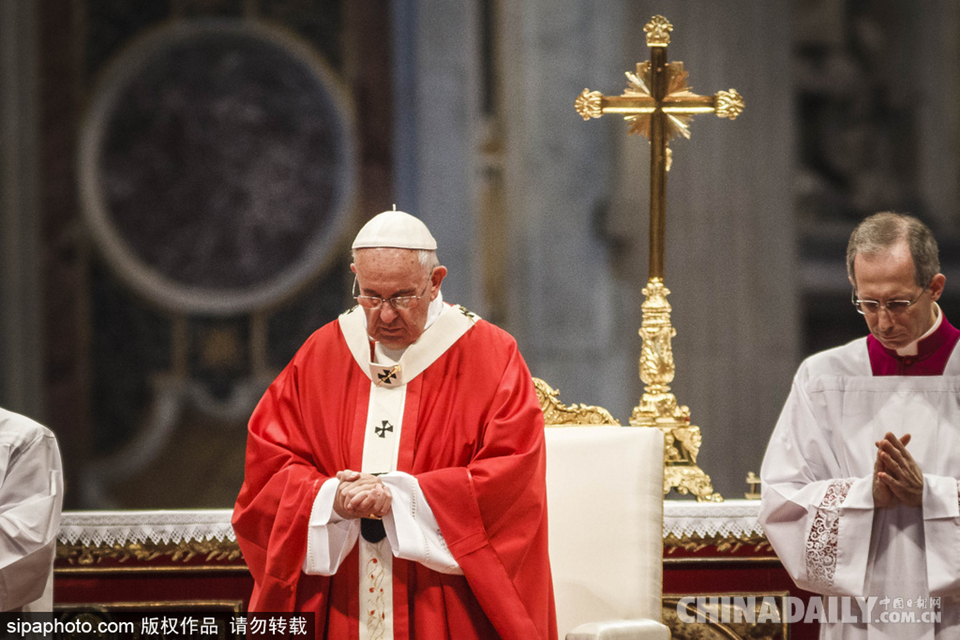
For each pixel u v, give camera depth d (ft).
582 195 106.22
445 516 30.73
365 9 119.75
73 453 118.32
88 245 119.44
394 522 30.37
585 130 106.63
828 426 34.32
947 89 140.46
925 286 31.50
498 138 111.14
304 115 120.37
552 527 35.35
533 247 105.50
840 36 140.56
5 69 115.44
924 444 33.09
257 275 120.98
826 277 133.28
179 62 120.16
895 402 33.65
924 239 31.63
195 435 119.96
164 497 119.03
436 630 31.12
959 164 140.26
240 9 119.85
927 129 139.85
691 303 103.71
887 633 32.27
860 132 140.26
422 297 32.09
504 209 108.99
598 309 105.29
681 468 40.29
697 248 104.17
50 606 34.86
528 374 33.78
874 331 32.27
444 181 109.29
